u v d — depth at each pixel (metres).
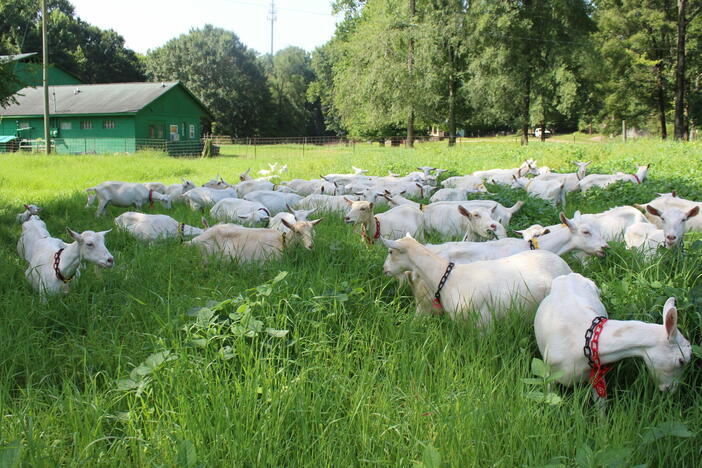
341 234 9.11
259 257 7.71
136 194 13.47
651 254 6.79
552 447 3.58
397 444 3.64
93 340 5.07
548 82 38.69
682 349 3.92
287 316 5.16
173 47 78.00
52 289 6.58
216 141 69.31
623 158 22.77
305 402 4.00
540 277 5.38
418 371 4.53
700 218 8.91
